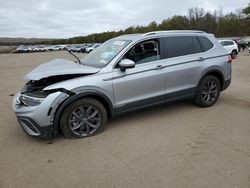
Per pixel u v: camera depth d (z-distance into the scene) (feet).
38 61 79.36
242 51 102.06
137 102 15.94
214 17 241.76
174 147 13.19
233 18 232.53
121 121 17.02
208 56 18.88
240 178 10.36
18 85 33.24
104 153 12.79
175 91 17.42
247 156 12.07
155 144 13.58
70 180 10.66
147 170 11.16
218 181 10.21
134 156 12.40
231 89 25.99
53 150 13.30
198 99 18.95
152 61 16.38
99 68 14.94
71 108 13.98
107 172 11.13
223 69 19.65
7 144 14.23
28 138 14.93
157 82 16.43
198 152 12.58
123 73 15.19
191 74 17.94
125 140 14.17
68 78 14.32
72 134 14.39
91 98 14.53
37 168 11.67
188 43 18.17
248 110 18.75
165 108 19.45
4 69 54.75
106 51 16.70
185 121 16.76
